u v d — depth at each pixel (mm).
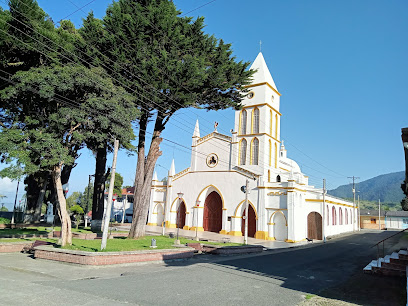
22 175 15016
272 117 42625
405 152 10500
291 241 33188
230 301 9289
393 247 30172
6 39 18422
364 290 11938
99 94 17672
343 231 52625
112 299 8633
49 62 19328
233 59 23484
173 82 20359
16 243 17250
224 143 40781
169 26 20203
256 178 37188
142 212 23203
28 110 19297
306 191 41500
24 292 8836
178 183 43812
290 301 9758
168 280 11641
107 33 20234
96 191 33469
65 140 17656
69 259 14180
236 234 36875
